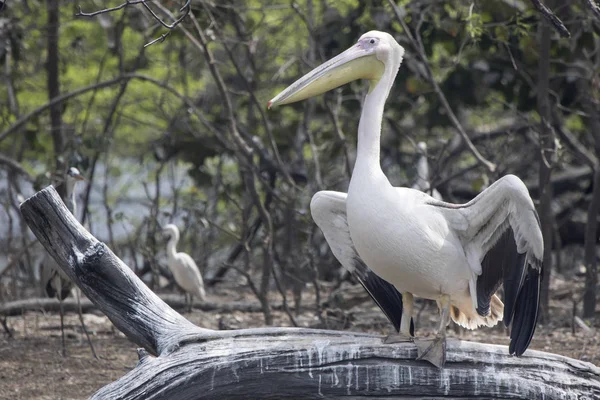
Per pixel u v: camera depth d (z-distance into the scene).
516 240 6.98
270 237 12.88
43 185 13.74
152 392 6.54
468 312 7.74
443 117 17.53
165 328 7.20
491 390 6.70
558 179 19.48
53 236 7.43
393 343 6.82
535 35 12.95
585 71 15.16
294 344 6.74
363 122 7.20
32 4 17.34
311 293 16.14
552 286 15.09
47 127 19.14
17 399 9.02
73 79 21.11
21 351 11.12
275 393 6.68
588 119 15.90
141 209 23.89
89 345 11.59
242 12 17.39
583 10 13.16
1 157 16.78
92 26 19.95
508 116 20.00
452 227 7.11
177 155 19.05
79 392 9.33
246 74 17.62
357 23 16.55
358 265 8.14
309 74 7.45
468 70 16.70
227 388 6.63
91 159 17.36
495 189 6.77
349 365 6.67
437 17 14.39
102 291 7.34
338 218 7.84
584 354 10.15
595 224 13.13
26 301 13.77
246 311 14.26
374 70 7.36
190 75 20.39
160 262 18.61
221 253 21.56
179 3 12.71
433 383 6.68
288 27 20.27
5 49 15.50
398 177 19.06
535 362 6.82
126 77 15.71
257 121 18.61
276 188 18.12
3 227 19.53
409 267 6.94
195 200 18.39
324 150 17.42
